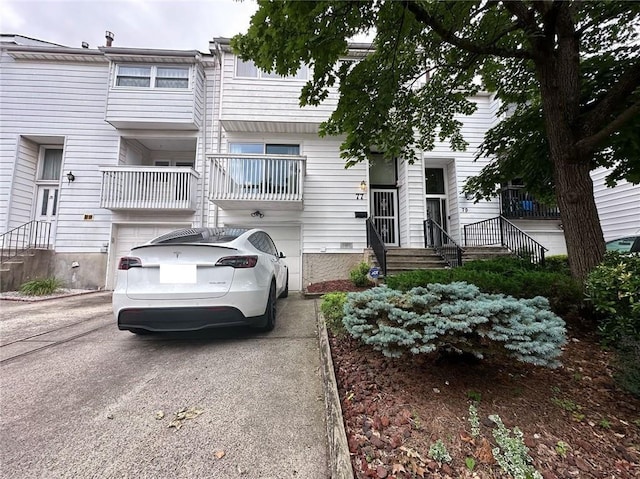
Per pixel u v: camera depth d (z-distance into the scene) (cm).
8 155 874
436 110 551
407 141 521
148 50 861
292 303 579
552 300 339
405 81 466
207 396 220
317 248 869
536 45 398
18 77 895
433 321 193
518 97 568
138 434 176
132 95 864
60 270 853
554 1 359
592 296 263
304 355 298
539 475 135
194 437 173
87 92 909
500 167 592
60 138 901
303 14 281
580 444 161
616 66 436
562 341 192
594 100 436
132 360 289
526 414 183
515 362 244
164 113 869
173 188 857
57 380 248
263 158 793
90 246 870
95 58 905
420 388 208
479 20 441
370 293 251
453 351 228
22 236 878
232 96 847
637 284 221
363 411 185
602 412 188
